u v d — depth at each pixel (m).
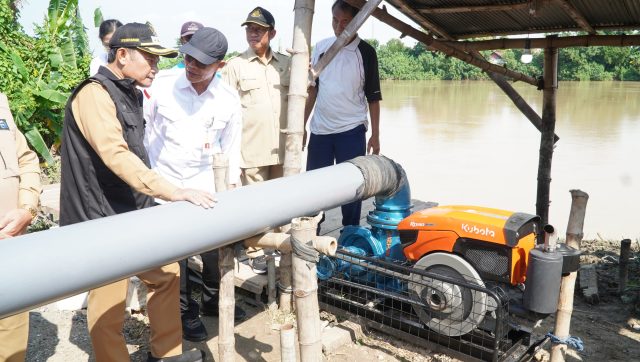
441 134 17.98
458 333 3.28
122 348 2.84
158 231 2.33
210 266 3.87
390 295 3.50
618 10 4.75
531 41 5.81
